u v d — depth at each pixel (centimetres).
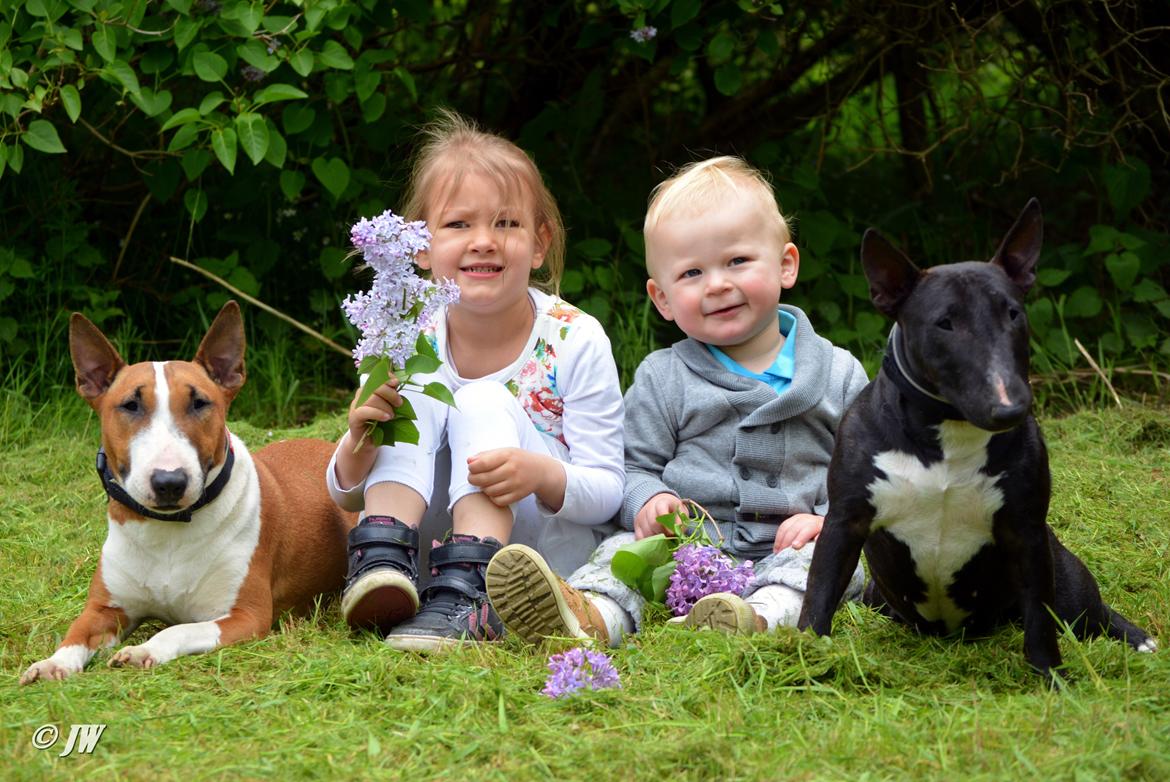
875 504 346
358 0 663
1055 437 616
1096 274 764
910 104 832
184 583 382
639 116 917
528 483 395
